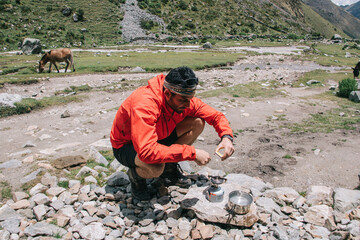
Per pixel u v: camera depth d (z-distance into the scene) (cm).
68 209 321
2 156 510
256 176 434
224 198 318
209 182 382
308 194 361
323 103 1080
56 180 389
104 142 559
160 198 341
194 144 579
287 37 8319
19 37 5806
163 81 270
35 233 277
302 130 683
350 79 1255
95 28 6969
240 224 288
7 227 288
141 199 337
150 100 254
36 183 386
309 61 3269
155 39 6894
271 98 1120
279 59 3294
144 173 299
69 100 1053
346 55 4234
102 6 8062
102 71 1911
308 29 12562
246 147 565
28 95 1220
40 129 716
